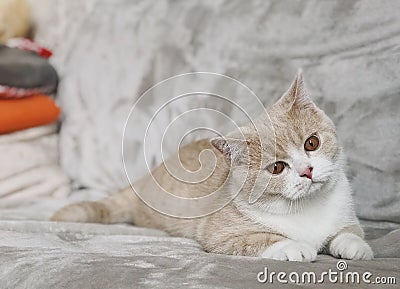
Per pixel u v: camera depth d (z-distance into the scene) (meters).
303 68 1.77
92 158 2.11
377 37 1.68
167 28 2.03
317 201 1.40
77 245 1.43
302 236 1.38
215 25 1.94
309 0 1.79
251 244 1.35
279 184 1.36
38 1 2.30
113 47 2.13
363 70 1.69
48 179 2.08
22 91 2.05
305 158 1.35
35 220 1.70
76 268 1.14
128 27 2.11
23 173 2.05
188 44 1.98
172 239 1.50
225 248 1.39
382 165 1.66
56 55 2.26
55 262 1.19
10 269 1.20
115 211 1.81
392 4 1.67
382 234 1.57
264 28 1.85
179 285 1.03
